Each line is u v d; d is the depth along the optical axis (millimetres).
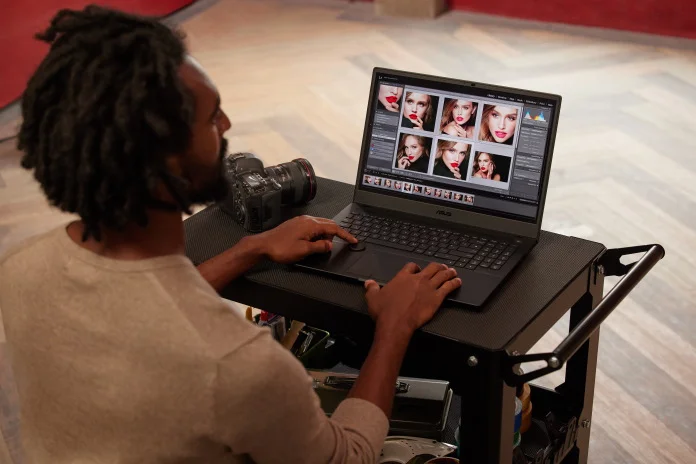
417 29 5473
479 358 1438
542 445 1890
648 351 2697
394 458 1791
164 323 989
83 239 1021
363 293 1588
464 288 1554
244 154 1844
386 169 1812
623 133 4105
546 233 1761
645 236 3301
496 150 1719
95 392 1017
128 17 1001
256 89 4715
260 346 1005
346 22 5629
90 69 944
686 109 4332
